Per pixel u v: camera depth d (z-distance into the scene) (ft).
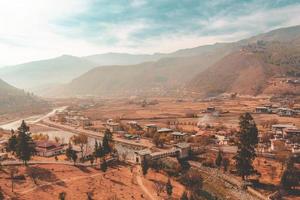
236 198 500.74
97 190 489.67
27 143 558.15
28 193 444.55
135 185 528.63
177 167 609.01
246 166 547.49
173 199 474.08
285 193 491.31
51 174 527.40
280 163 614.75
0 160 581.53
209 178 580.30
